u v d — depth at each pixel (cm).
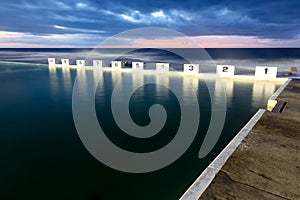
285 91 769
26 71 2411
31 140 660
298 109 503
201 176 232
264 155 277
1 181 450
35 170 494
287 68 3222
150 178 462
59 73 2200
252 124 395
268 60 4694
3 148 606
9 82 1712
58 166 512
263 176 229
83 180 455
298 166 249
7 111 969
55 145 625
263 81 1516
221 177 229
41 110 979
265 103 1008
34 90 1411
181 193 413
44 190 421
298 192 203
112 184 442
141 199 396
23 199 396
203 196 198
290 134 345
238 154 280
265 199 194
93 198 400
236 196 198
